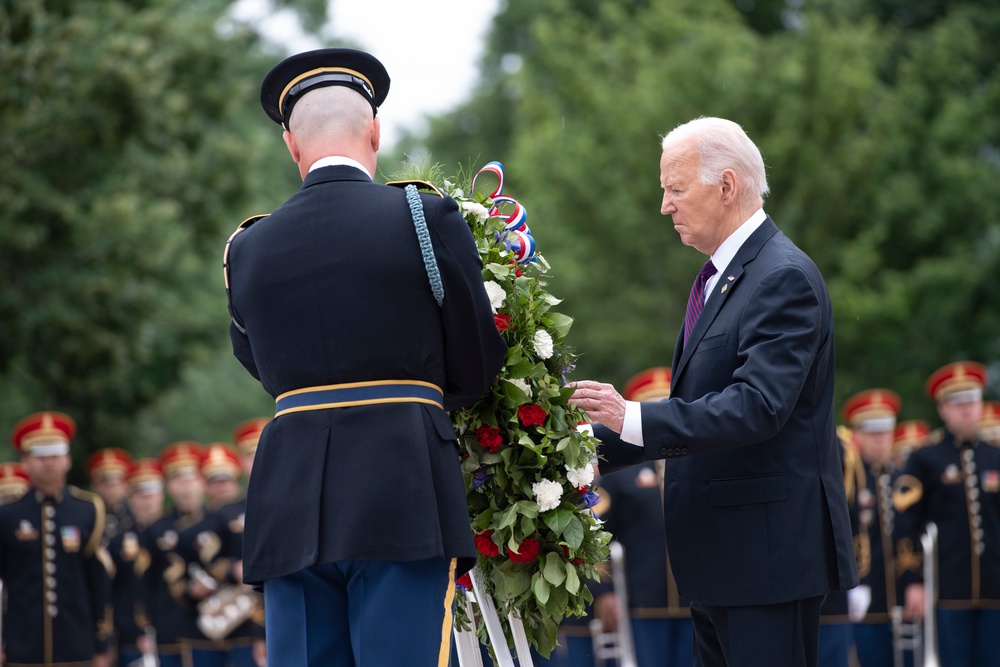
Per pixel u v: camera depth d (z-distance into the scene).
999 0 51.03
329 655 6.82
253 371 7.52
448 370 7.13
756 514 7.99
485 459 7.85
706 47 43.44
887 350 43.91
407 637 6.62
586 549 8.06
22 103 28.97
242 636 23.22
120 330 32.31
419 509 6.61
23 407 36.06
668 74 43.38
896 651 21.52
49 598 20.62
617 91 44.88
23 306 30.42
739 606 7.99
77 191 31.77
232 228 38.28
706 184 8.40
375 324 6.77
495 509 7.95
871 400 22.20
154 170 34.28
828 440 8.15
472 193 8.38
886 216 43.16
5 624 20.52
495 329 7.19
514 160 46.91
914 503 20.38
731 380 8.03
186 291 39.00
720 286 8.29
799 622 7.99
